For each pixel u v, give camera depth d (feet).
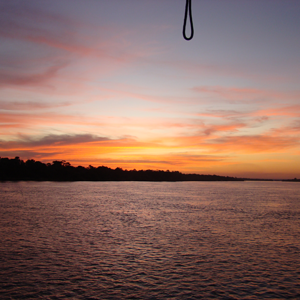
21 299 54.85
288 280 65.87
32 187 577.43
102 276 67.00
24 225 133.28
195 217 167.22
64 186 651.66
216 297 57.00
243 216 175.42
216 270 71.97
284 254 86.94
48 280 64.08
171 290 59.93
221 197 356.59
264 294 58.49
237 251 89.86
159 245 96.43
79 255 83.41
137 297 56.59
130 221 148.97
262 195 422.00
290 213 195.52
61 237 107.45
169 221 150.00
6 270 69.82
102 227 129.80
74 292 58.29
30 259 78.84
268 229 129.70
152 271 70.69
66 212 185.88
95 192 430.20
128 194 392.68
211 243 100.22
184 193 440.86
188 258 81.61
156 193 429.79
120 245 95.91
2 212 183.62
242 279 66.23
